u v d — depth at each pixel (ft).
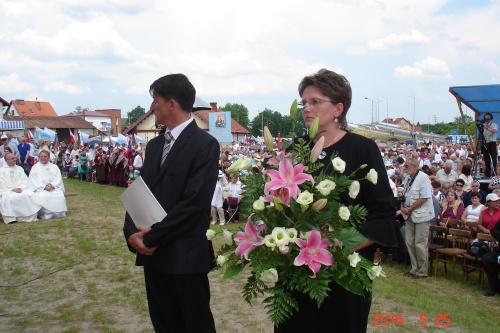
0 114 130.93
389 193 6.62
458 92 41.22
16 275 19.83
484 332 15.43
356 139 6.81
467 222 24.27
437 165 55.83
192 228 8.63
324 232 6.14
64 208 35.60
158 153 9.20
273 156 6.55
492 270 20.93
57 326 14.10
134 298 16.83
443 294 20.90
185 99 8.95
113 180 63.26
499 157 47.62
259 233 6.16
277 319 5.85
